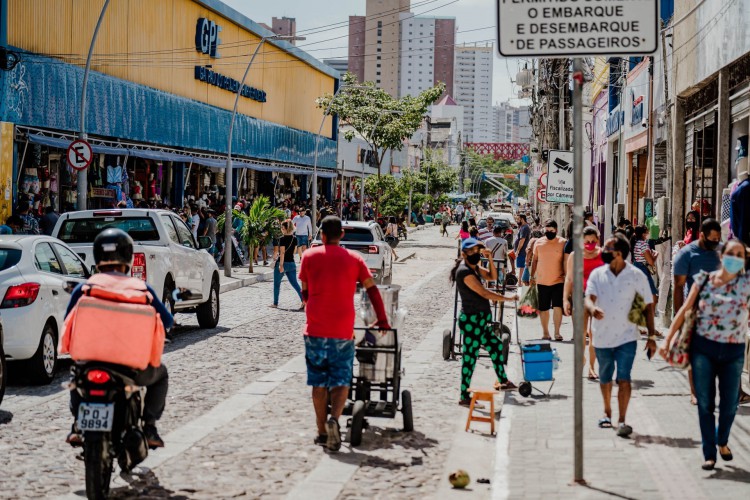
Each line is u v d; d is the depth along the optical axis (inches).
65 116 1071.6
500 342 428.1
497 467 303.9
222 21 1695.4
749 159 595.2
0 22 943.7
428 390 457.7
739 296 303.0
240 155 1776.6
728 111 666.8
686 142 824.9
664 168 1001.5
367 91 2541.8
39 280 453.7
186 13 1515.7
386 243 1078.4
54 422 374.6
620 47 265.7
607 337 358.3
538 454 321.7
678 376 477.7
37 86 1010.1
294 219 1322.6
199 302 679.1
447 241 2356.1
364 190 2546.8
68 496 274.5
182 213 1246.3
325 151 2477.9
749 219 526.0
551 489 277.1
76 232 622.5
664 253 767.7
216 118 1624.0
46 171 1064.8
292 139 2142.0
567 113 1402.6
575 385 281.7
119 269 273.9
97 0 1194.0
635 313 353.1
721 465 306.5
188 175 1507.1
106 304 261.9
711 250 373.1
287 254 843.4
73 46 1137.4
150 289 274.4
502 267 729.0
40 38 1055.0
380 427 375.6
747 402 410.0
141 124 1296.8
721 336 302.0
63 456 321.7
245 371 499.8
